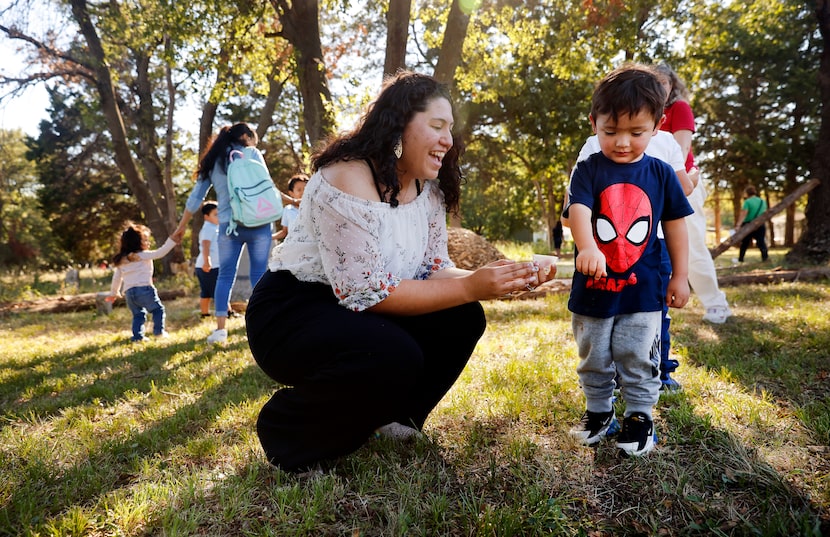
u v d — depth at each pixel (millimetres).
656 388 2143
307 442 1947
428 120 1921
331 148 1985
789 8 19078
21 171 31859
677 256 2229
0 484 2006
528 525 1610
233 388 3227
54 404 3160
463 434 2303
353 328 1850
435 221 2287
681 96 3195
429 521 1668
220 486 1906
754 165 25547
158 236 15828
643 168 2176
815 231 9031
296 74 9234
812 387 2678
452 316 2195
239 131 4922
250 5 9633
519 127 21219
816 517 1600
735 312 4707
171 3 9758
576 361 3330
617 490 1842
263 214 4742
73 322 7441
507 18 13820
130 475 2105
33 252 30312
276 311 1981
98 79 14578
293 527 1646
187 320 6996
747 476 1857
